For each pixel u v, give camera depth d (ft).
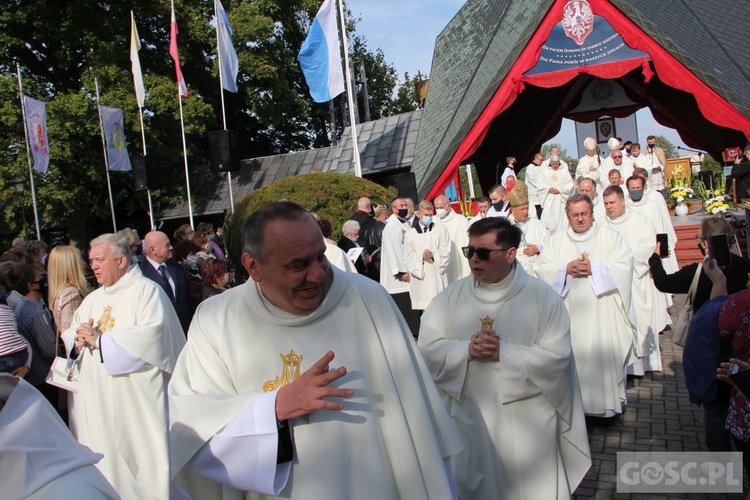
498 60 45.09
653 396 20.56
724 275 12.76
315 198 34.19
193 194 84.02
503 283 11.78
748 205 33.24
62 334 15.31
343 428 7.04
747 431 11.18
